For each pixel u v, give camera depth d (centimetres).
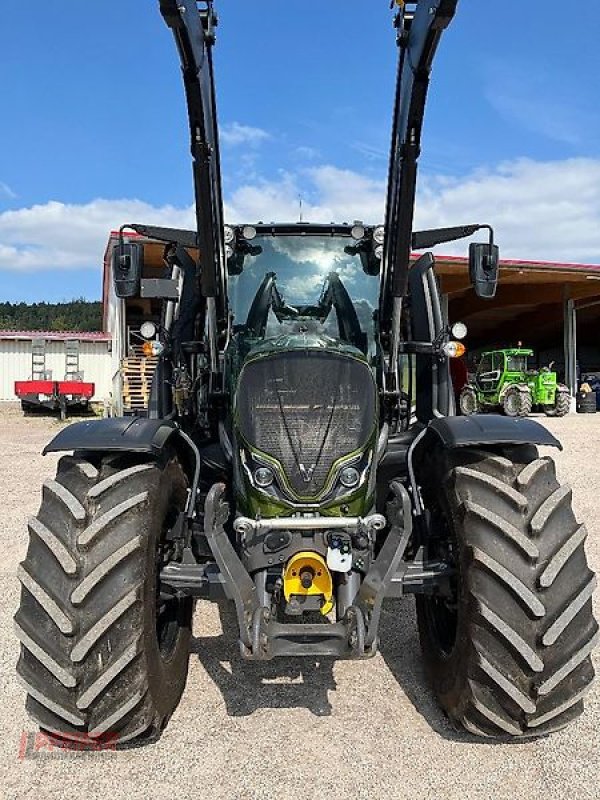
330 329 421
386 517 338
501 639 268
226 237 423
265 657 269
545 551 272
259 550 289
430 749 288
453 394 416
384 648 389
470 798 257
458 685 285
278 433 300
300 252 442
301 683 348
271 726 308
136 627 265
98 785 267
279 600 304
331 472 295
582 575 275
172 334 405
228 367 370
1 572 538
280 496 293
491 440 291
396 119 358
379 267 442
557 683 262
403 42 333
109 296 2520
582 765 276
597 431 1507
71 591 262
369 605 277
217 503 287
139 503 278
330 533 288
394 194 367
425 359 421
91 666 260
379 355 405
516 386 1978
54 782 269
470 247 365
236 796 260
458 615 288
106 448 283
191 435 393
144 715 271
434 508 334
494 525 276
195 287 422
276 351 318
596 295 2194
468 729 285
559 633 261
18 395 2203
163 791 263
